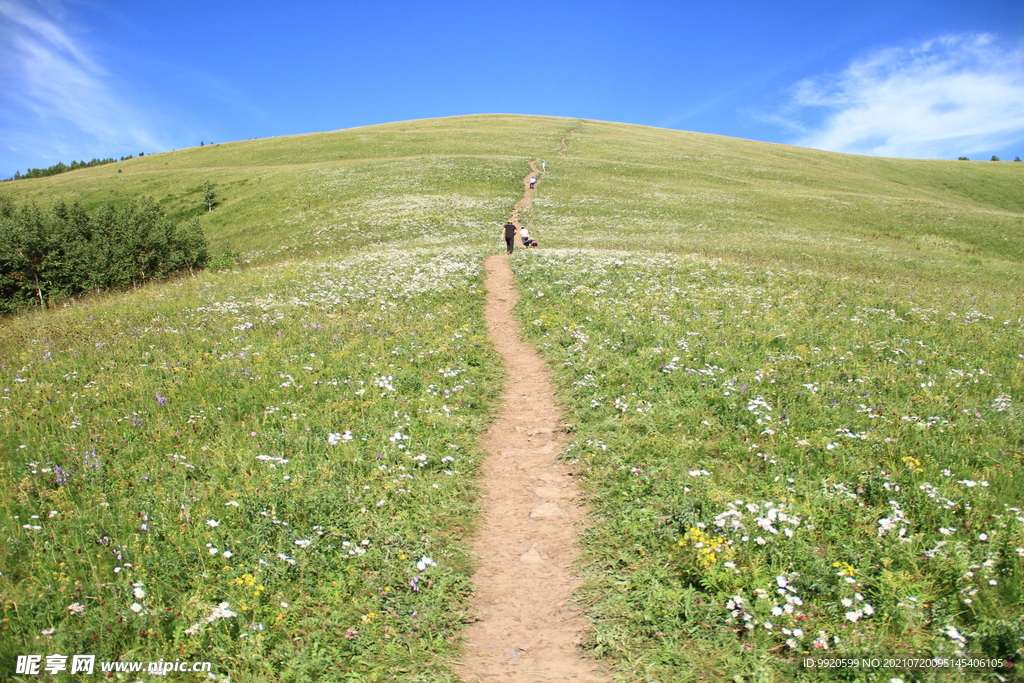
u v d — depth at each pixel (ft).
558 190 202.49
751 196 194.70
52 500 25.71
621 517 25.94
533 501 28.32
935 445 29.78
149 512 24.88
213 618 18.99
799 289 70.18
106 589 20.18
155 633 18.74
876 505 25.16
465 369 44.50
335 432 33.22
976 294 73.36
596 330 53.31
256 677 17.71
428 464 30.58
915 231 157.38
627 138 337.52
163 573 21.25
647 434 32.86
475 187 201.77
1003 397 35.53
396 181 211.20
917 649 17.94
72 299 83.10
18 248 103.30
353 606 20.79
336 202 192.85
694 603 20.53
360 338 50.78
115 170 312.91
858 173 296.71
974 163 348.38
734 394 37.14
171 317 58.34
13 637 17.99
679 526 24.40
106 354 45.68
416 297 68.13
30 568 21.22
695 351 45.88
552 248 118.93
